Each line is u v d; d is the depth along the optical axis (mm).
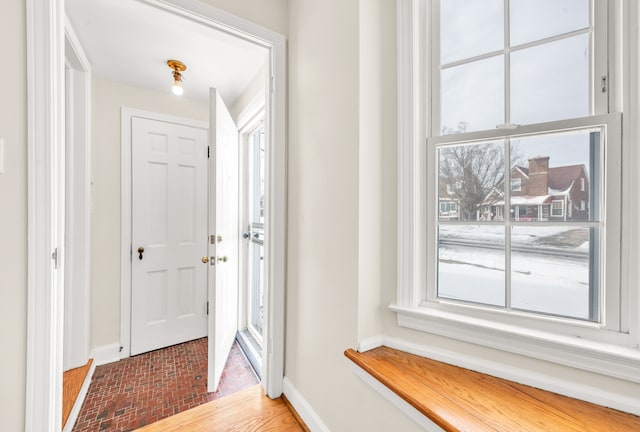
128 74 1936
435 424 674
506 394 722
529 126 790
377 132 1038
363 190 1001
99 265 1949
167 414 1408
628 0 650
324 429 1146
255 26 1329
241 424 1285
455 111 938
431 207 983
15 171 858
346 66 1046
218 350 1673
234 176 2223
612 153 673
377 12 1038
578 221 726
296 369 1381
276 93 1424
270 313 1473
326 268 1161
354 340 999
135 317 2078
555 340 695
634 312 644
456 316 887
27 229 872
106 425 1330
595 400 652
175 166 2273
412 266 982
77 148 1724
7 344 849
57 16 921
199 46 1632
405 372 843
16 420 856
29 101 868
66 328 1687
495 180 863
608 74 680
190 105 2348
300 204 1364
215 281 1610
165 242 2221
